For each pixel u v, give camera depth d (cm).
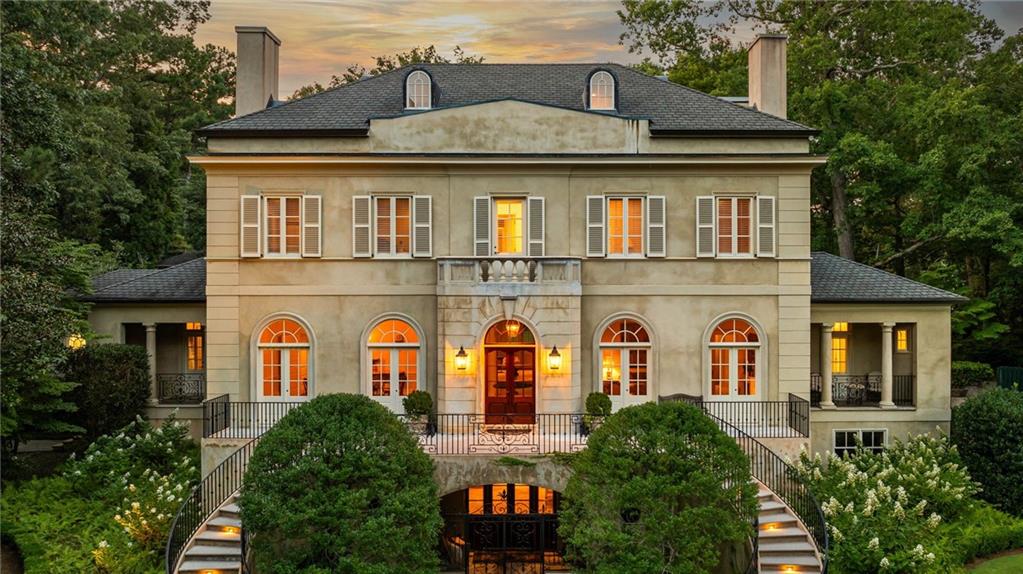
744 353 2355
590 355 2331
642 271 2338
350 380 2323
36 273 1962
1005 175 3161
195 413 2488
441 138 2320
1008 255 3092
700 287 2333
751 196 2336
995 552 1933
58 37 2917
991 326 3303
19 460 2291
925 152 3225
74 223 3344
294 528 1459
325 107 2462
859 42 3728
